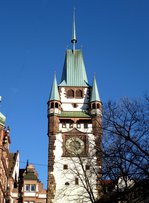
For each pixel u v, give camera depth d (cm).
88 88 8362
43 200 8000
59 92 8275
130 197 3144
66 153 7419
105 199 3344
